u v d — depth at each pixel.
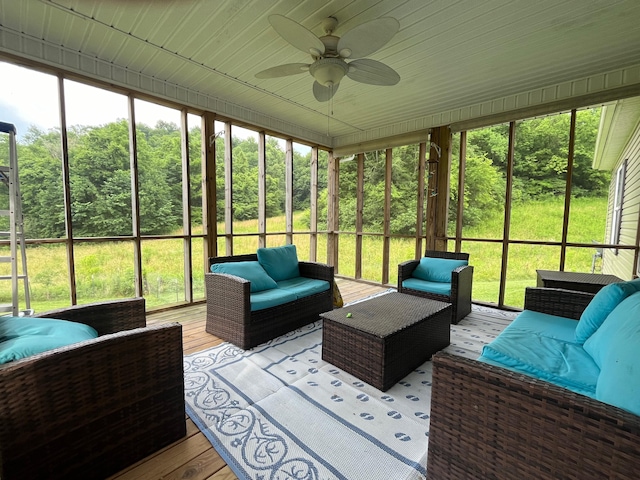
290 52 2.85
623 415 0.79
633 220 4.04
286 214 5.31
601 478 0.82
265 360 2.37
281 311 2.87
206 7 2.21
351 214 6.20
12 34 2.54
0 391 0.99
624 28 2.40
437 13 2.22
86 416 1.18
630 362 0.96
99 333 1.75
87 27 2.49
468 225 6.07
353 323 2.15
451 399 1.12
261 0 2.12
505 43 2.62
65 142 2.93
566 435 0.87
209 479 1.27
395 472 1.31
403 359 2.10
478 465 1.06
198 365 2.28
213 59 2.99
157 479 1.26
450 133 4.37
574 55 2.81
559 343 1.67
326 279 3.49
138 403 1.33
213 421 1.64
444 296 3.26
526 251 5.76
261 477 1.29
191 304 3.91
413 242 5.68
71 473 1.15
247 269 3.06
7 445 1.00
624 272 3.96
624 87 3.04
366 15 2.26
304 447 1.46
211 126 3.98
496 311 3.76
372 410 1.75
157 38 2.63
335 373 2.17
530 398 0.94
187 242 3.90
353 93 3.73
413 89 3.58
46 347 1.19
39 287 3.18
